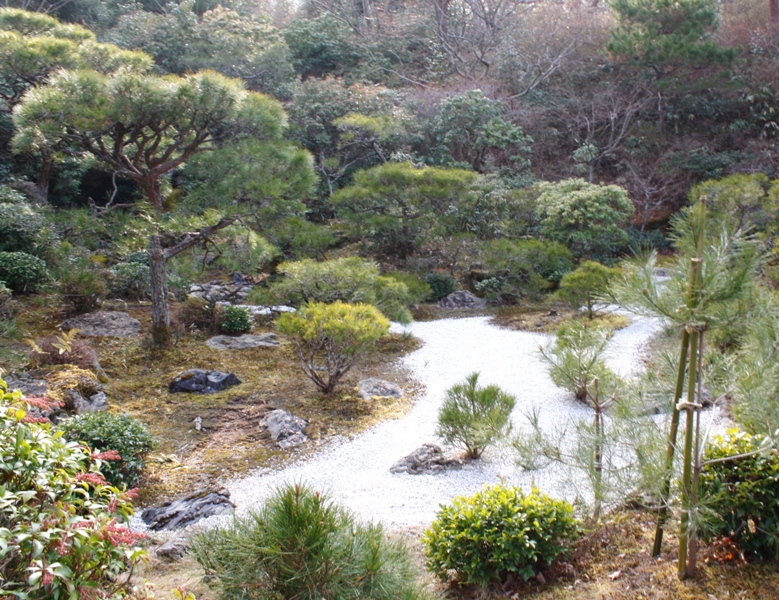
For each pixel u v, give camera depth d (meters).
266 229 13.39
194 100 10.38
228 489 6.73
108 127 10.48
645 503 4.32
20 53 13.52
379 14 29.23
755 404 3.92
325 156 20.55
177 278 12.97
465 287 15.62
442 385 9.72
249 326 11.95
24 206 13.47
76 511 3.38
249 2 30.56
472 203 15.80
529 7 26.77
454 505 5.00
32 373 8.66
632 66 21.16
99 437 6.52
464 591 4.63
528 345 11.53
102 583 3.78
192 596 3.32
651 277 3.90
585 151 19.69
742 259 3.74
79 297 11.84
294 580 3.25
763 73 20.38
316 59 25.95
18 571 2.94
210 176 10.84
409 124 20.03
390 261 16.23
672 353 4.30
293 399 9.09
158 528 5.93
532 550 4.50
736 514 4.23
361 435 8.07
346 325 8.71
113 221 12.42
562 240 16.14
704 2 20.23
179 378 9.28
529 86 22.80
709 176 19.42
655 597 4.01
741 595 3.86
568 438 6.71
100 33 26.30
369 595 3.31
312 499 3.29
